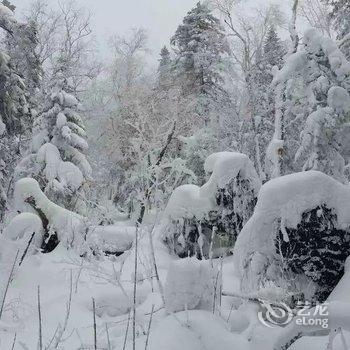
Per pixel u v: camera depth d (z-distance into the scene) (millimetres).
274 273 5594
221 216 9203
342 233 5570
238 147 19734
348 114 10266
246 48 20109
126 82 31094
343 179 10602
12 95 15617
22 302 5676
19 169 17016
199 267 4547
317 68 10477
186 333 3959
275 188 5598
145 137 21766
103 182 22516
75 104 17703
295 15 14211
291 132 13867
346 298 4641
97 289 6281
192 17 27703
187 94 25375
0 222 14594
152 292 6066
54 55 35031
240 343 3971
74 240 8391
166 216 9508
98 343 4391
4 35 25047
